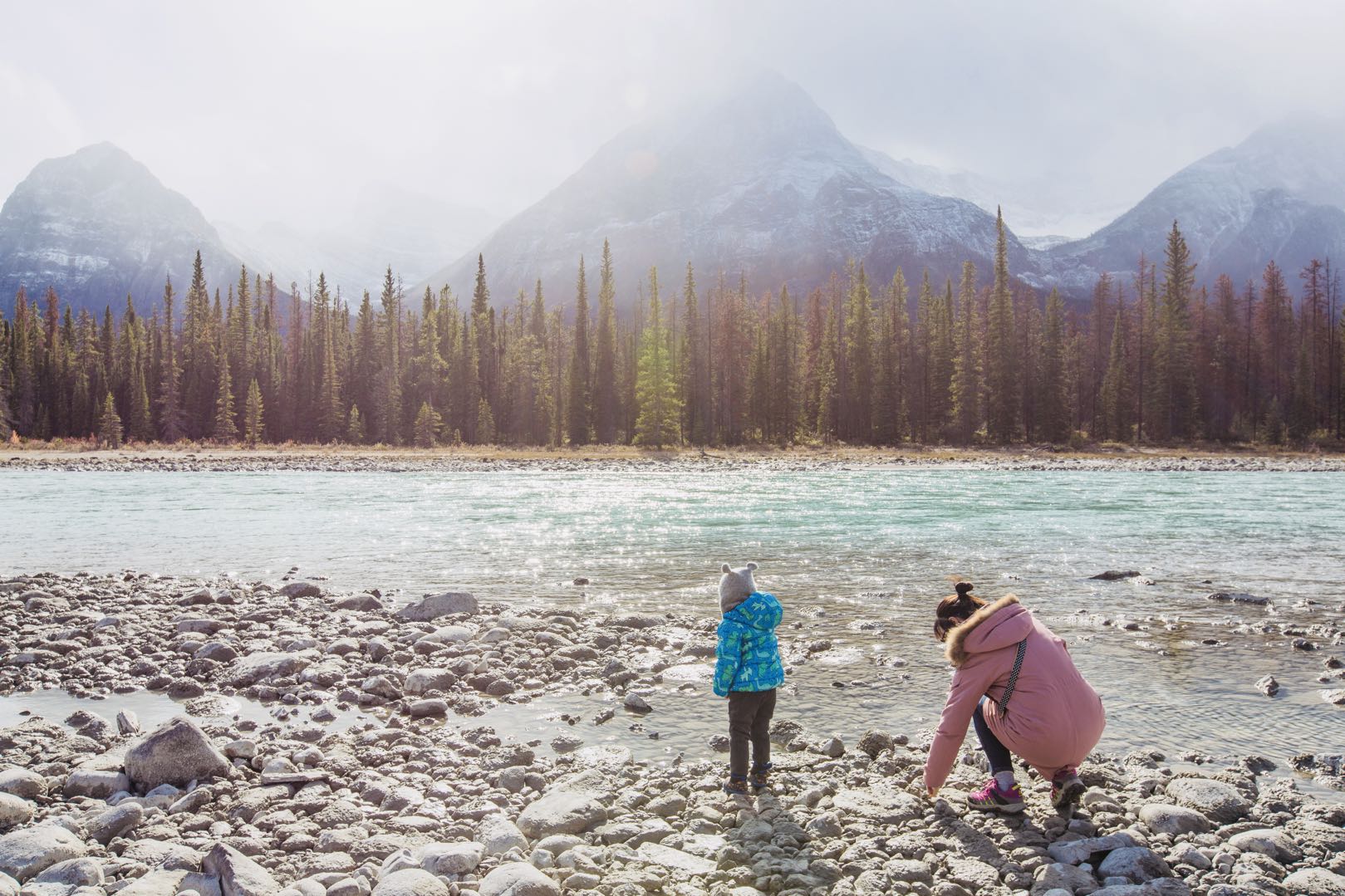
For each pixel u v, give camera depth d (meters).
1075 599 12.35
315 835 4.91
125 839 4.74
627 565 15.49
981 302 99.25
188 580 14.00
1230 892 4.10
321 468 52.00
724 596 5.89
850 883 4.29
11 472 46.06
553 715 7.32
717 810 5.34
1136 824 5.08
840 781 5.80
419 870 4.17
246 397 92.88
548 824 4.99
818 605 11.91
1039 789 5.74
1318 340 83.94
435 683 8.10
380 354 96.00
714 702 7.70
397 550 17.41
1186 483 38.88
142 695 7.96
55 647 9.49
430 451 73.06
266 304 126.06
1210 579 14.04
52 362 90.12
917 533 20.06
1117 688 7.97
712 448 78.00
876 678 8.36
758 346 86.06
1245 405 84.38
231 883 4.04
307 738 6.76
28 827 4.75
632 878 4.34
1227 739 6.65
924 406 87.25
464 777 5.91
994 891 4.25
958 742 5.32
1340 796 5.52
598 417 85.62
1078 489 34.91
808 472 49.03
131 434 84.50
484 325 97.25
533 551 17.31
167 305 97.75
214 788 5.54
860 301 88.81
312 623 10.75
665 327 83.00
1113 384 82.12
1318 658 9.08
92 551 17.36
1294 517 24.14
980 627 5.30
